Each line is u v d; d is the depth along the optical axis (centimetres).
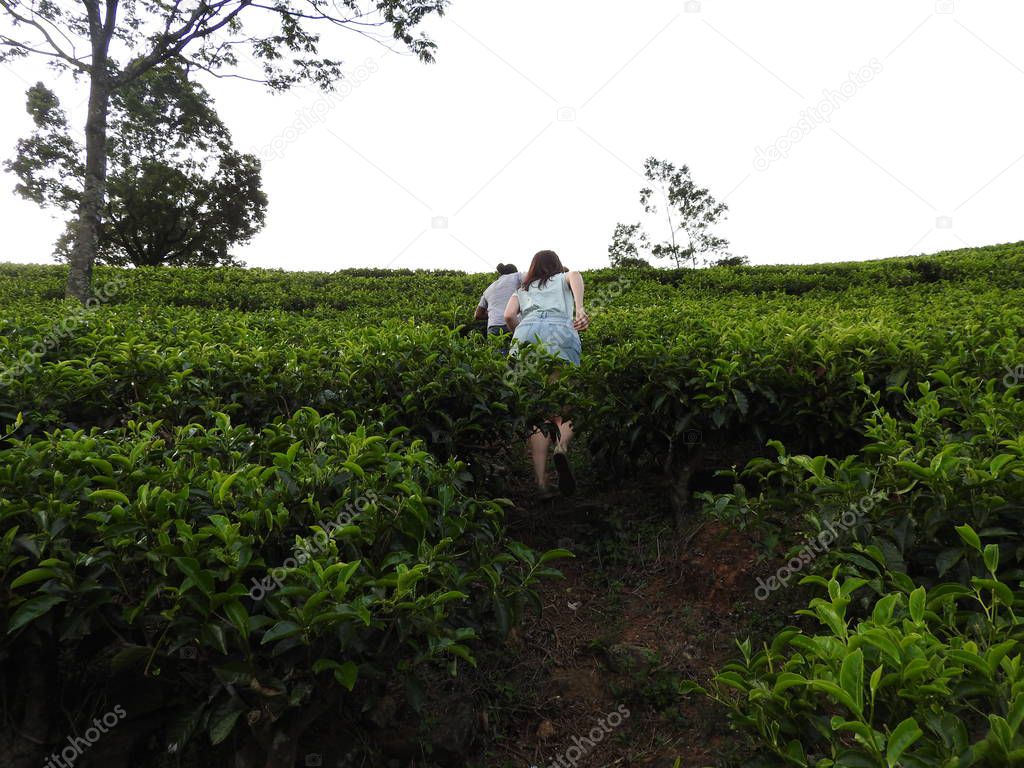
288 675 189
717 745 254
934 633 167
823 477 238
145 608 193
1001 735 115
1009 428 248
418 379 377
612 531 419
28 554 189
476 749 271
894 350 379
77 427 380
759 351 394
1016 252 1470
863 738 122
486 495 402
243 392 390
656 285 1327
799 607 303
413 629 202
